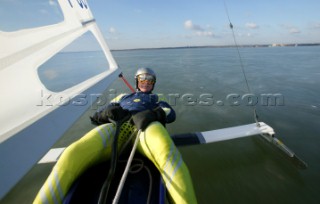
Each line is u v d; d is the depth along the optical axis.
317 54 31.62
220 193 2.55
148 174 1.71
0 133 0.96
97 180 1.67
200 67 17.03
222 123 4.81
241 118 5.07
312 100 6.50
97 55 3.54
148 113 2.00
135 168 1.77
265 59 23.72
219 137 3.08
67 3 2.56
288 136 3.93
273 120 4.80
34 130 1.12
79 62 2.53
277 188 2.60
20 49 1.38
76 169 1.47
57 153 2.80
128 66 18.86
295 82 9.62
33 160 0.99
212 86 9.12
